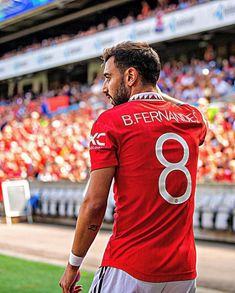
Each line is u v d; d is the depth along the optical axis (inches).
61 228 994.1
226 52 1736.0
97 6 2118.6
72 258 194.7
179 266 191.9
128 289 188.4
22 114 2076.8
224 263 622.2
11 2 2293.3
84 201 189.0
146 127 193.6
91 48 1820.9
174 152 195.8
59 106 1978.3
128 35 1641.2
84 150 1300.4
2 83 2755.9
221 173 924.0
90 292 197.8
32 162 1306.6
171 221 192.7
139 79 202.8
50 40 2375.7
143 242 190.1
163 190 191.9
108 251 195.5
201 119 213.3
